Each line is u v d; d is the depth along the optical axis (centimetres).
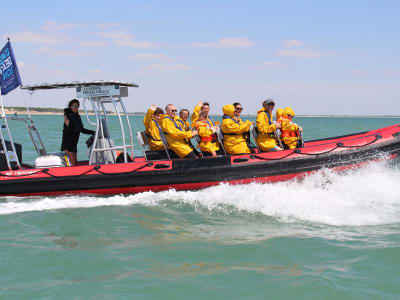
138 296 312
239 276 344
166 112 677
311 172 661
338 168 667
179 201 608
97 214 540
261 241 427
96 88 648
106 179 655
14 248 411
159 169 659
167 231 467
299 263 369
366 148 677
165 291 320
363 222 491
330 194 621
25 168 724
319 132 2938
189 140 700
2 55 668
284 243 420
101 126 675
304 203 582
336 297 307
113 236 450
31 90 690
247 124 673
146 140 710
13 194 661
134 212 551
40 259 383
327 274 344
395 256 376
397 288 319
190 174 657
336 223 489
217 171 657
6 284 332
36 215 536
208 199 613
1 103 677
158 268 363
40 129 2888
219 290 320
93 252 401
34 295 314
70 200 624
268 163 659
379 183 650
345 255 384
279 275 345
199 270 358
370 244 410
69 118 680
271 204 579
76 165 712
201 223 498
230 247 411
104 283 334
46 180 654
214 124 746
